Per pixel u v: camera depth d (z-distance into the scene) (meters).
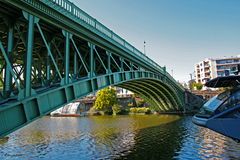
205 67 121.62
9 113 10.91
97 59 22.69
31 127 47.03
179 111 69.75
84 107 93.81
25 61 11.84
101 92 83.38
